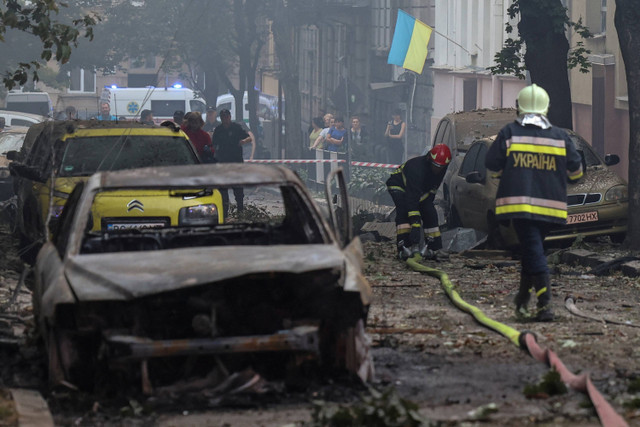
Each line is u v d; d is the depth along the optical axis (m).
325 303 15.91
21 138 64.06
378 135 118.00
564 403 14.79
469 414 14.07
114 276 15.44
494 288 28.77
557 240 38.88
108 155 32.88
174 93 133.38
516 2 48.28
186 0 125.81
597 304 25.72
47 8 31.00
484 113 52.06
